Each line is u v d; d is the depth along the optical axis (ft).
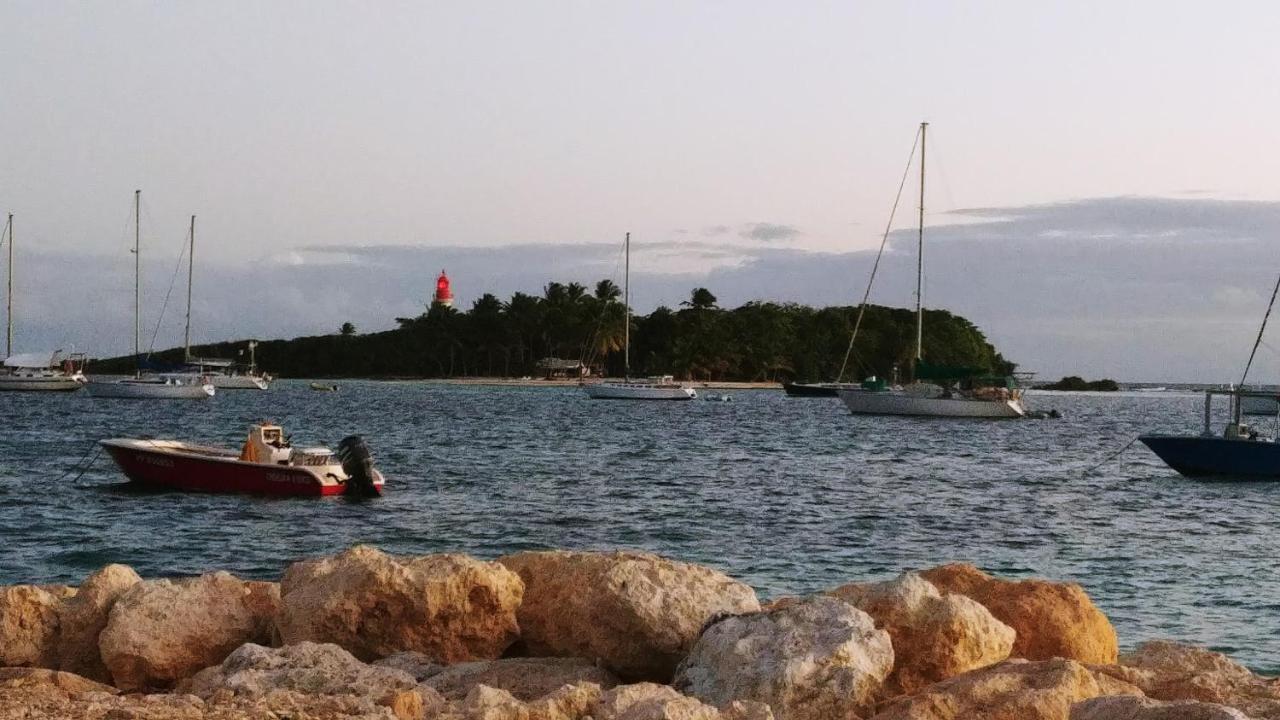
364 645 36.73
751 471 155.53
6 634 36.99
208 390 385.91
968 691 27.86
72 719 27.73
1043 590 38.06
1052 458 193.26
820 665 29.14
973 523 104.78
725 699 28.99
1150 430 308.40
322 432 240.53
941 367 317.22
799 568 78.69
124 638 35.99
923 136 316.60
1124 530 101.65
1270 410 168.45
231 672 33.17
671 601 34.65
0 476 130.62
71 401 365.81
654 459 173.78
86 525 94.94
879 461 179.22
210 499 111.75
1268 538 97.19
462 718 27.14
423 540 90.74
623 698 27.73
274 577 74.95
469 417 309.63
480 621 37.11
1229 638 59.62
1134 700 24.06
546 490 125.80
